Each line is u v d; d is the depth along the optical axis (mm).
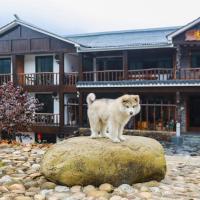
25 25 23016
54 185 6449
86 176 6434
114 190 6363
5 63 25406
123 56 21141
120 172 6609
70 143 6836
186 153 15047
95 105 7270
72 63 24609
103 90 21047
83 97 22000
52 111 23844
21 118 14820
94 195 6008
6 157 8359
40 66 24359
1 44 23969
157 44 20156
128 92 20781
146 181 6988
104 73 22188
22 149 9344
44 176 6672
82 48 21562
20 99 15539
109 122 6973
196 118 21703
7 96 15109
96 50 21250
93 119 7281
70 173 6406
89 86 21109
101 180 6523
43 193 6086
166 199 5969
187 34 19547
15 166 7633
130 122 21016
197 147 16844
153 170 6953
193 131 21375
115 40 24266
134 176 6742
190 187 6906
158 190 6480
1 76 24625
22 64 24750
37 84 23250
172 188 6734
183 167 9047
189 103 21719
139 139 7336
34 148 9617
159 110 22203
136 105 6750
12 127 14688
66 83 22688
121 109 6688
